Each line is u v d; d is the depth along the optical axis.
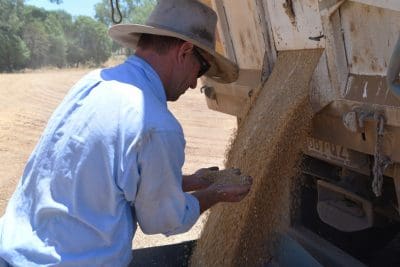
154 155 1.81
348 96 2.56
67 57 51.75
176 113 12.68
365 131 2.49
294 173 2.94
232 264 2.65
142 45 2.03
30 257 1.87
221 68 2.32
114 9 3.15
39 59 47.66
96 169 1.81
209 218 3.13
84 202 1.83
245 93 3.71
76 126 1.86
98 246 1.84
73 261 1.82
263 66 3.32
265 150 2.82
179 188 1.91
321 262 3.24
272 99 3.10
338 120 2.70
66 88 19.50
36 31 47.25
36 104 14.88
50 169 1.89
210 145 9.05
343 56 2.60
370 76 2.46
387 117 2.29
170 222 1.92
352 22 2.50
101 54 54.62
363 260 3.48
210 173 2.46
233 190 2.21
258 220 2.75
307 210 3.57
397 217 2.94
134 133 1.79
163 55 2.00
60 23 53.84
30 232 1.91
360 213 3.12
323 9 2.57
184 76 2.07
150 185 1.83
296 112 2.79
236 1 3.46
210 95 4.24
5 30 43.22
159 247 2.89
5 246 1.92
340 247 3.53
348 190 3.16
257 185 2.73
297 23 2.87
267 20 3.19
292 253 2.70
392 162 2.34
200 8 2.05
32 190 1.94
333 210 3.27
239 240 2.66
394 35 2.27
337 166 3.30
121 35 2.15
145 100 1.86
